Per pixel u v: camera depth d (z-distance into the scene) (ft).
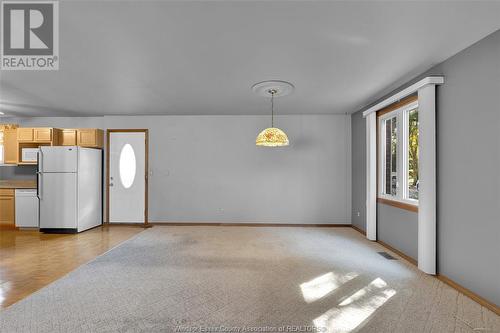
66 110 18.33
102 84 12.78
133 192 20.21
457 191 9.23
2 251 13.57
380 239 15.14
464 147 8.91
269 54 9.47
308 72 11.23
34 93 14.26
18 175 20.12
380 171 15.24
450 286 9.44
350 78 11.91
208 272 10.78
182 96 14.98
